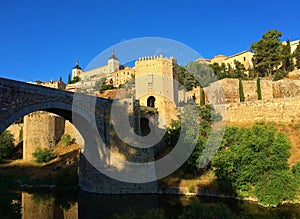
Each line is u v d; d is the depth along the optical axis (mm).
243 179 29953
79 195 35344
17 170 51594
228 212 15172
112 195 32812
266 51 74500
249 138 30922
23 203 31688
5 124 23172
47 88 27500
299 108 44875
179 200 30219
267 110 47500
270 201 26938
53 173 47375
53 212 27766
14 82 24297
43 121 59281
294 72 65438
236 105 50438
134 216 15125
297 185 28047
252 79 66125
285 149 29031
